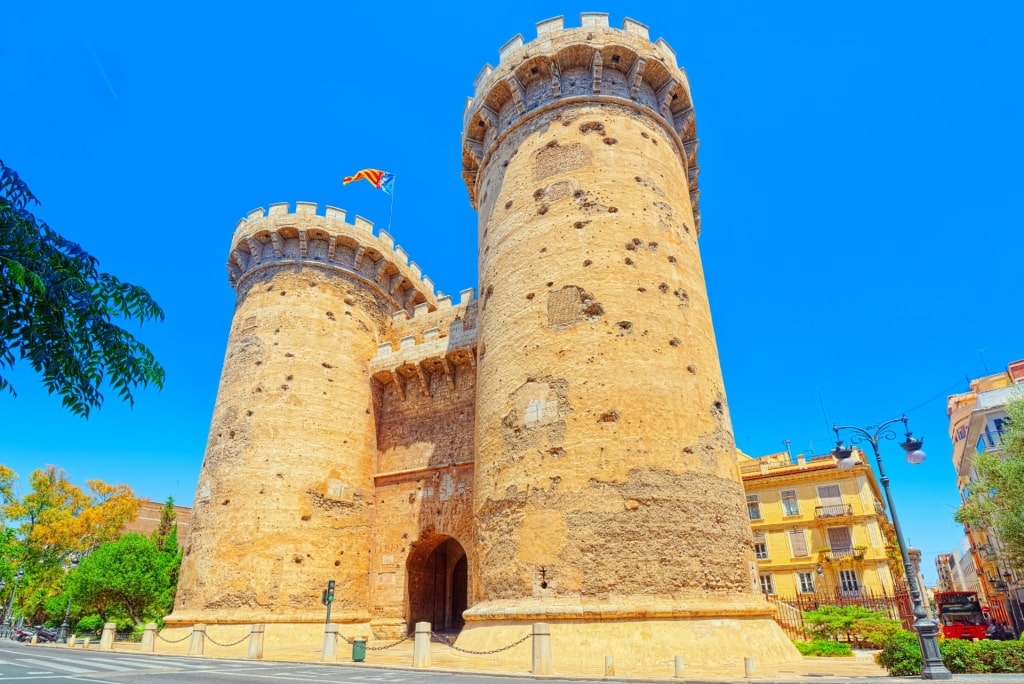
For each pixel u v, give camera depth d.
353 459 31.17
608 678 13.18
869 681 12.38
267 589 26.56
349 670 15.60
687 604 16.88
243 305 34.06
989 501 26.41
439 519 28.83
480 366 24.17
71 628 44.84
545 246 23.02
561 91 25.98
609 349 20.27
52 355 4.91
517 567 18.75
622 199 23.14
